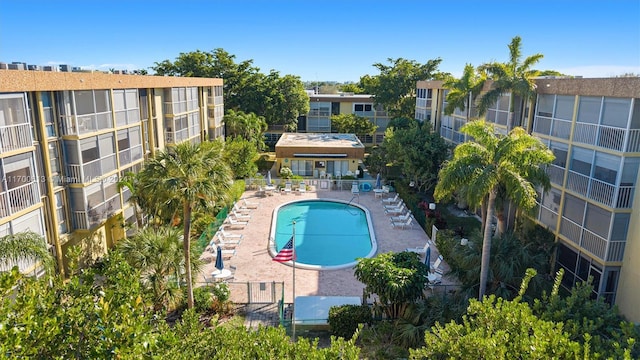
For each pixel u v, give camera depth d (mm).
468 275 18062
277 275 22219
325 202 35906
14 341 6105
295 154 42719
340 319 17062
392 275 16812
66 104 19891
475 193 16219
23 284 8727
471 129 17734
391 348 15734
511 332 10008
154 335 7949
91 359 6770
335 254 25984
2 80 15852
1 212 16219
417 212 30625
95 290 9359
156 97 30234
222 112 46344
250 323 17875
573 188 20344
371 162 43594
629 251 17781
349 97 60438
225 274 20266
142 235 18109
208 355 9570
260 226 29453
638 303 17266
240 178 39375
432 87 43375
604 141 18391
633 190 17641
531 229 22438
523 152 16875
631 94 16688
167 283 17672
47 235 19484
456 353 9531
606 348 10133
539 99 23469
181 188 16062
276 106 53375
